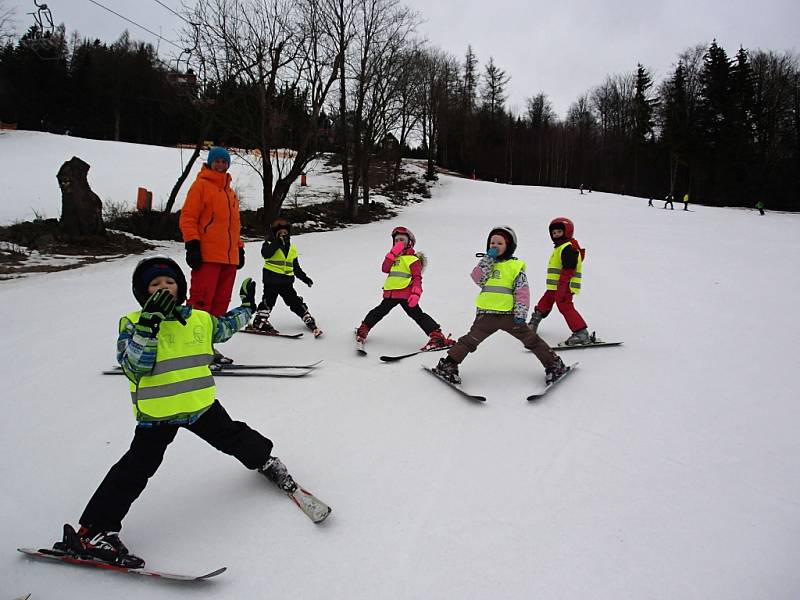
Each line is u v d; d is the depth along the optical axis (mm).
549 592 2078
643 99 59719
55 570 2164
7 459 3002
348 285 8484
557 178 62938
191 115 16172
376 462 3031
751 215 28359
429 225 19625
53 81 40625
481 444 3262
